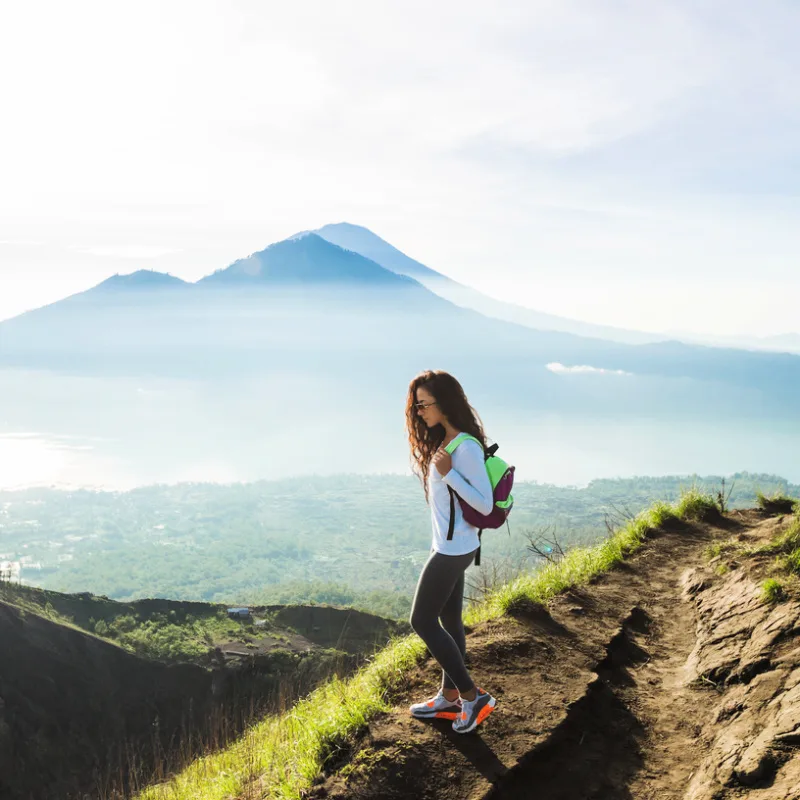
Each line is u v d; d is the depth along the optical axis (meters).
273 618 43.06
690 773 3.44
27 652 34.69
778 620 4.39
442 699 3.71
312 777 3.42
